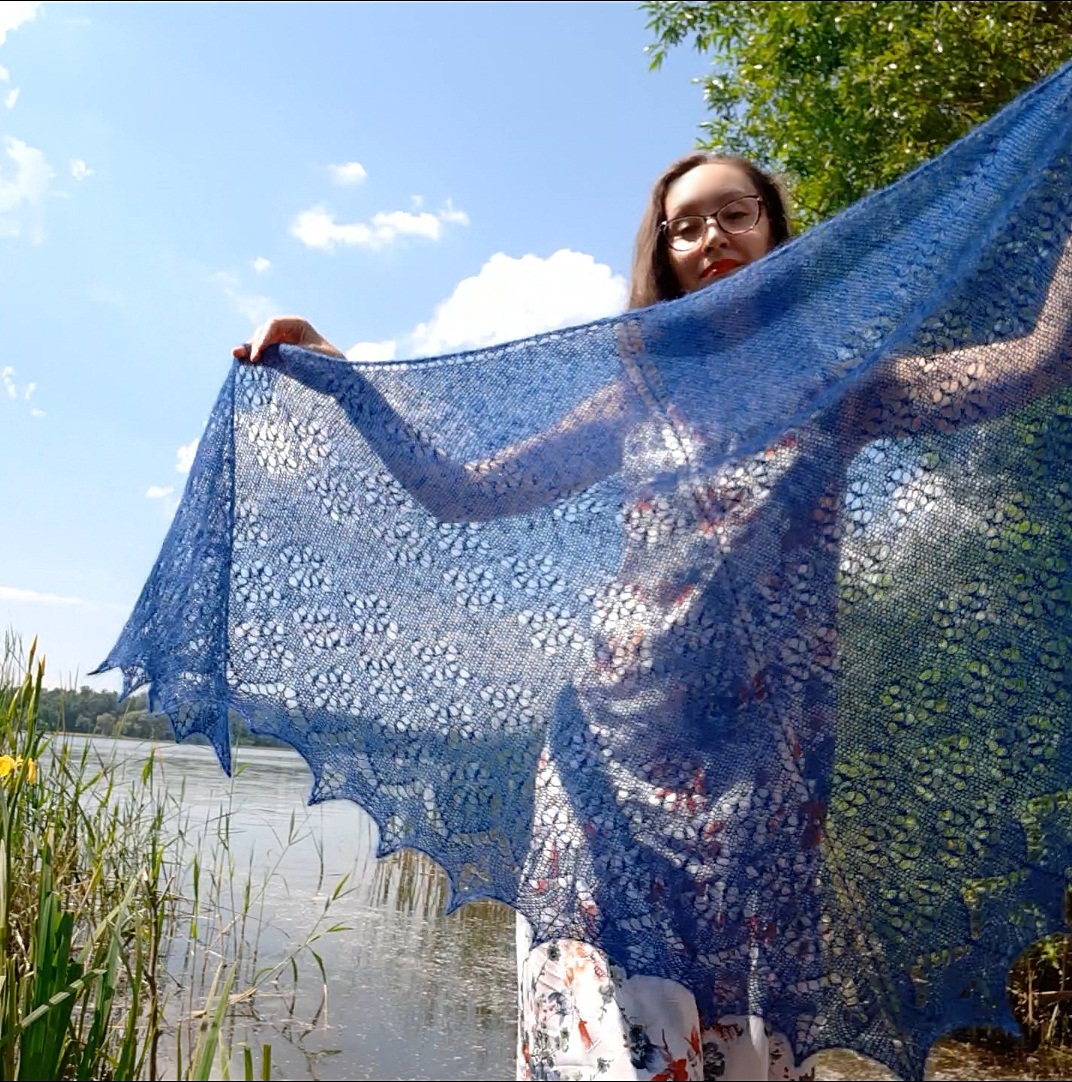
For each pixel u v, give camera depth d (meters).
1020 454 1.35
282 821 4.67
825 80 4.55
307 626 1.47
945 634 1.33
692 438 1.36
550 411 1.46
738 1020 1.32
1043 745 1.32
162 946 3.13
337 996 3.01
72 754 2.68
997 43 3.84
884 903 1.28
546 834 1.31
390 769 1.41
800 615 1.31
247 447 1.54
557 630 1.38
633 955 1.24
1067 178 1.41
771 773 1.29
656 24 5.23
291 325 1.61
